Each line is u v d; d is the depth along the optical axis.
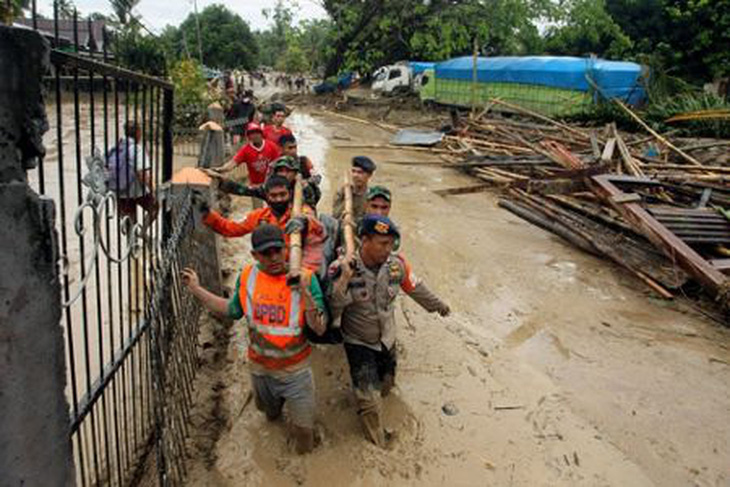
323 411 3.74
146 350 3.13
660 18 27.39
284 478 3.15
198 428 3.53
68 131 12.01
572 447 3.57
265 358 3.11
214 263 4.84
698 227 6.68
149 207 2.93
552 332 5.18
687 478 3.36
